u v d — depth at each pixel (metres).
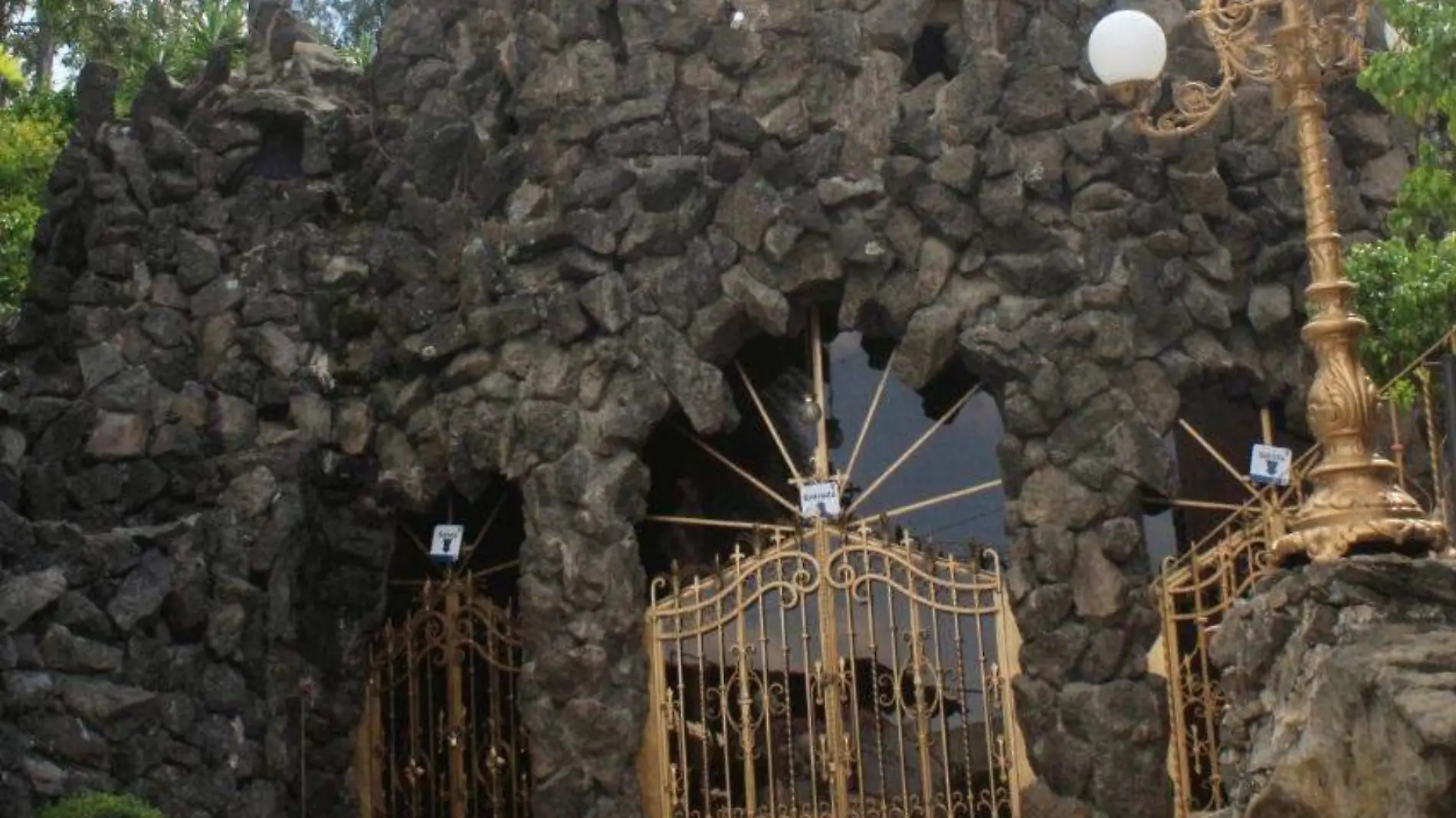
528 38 16.86
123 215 17.05
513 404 16.39
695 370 16.06
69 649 14.93
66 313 16.97
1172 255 15.75
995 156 15.82
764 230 16.02
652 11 16.61
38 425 16.45
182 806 15.16
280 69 18.41
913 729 15.80
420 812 16.70
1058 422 15.48
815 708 15.87
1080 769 14.93
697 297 16.16
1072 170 15.86
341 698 16.62
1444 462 14.17
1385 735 8.98
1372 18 16.42
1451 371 10.80
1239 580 15.60
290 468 16.42
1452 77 13.24
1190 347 15.69
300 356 16.97
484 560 17.50
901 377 15.76
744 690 15.82
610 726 15.65
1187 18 15.70
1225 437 16.52
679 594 16.09
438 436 16.70
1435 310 14.05
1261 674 10.13
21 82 21.92
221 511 16.14
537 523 16.05
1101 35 11.12
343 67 18.39
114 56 24.72
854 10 16.36
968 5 16.25
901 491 16.72
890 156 16.00
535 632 15.91
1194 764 15.24
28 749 14.66
